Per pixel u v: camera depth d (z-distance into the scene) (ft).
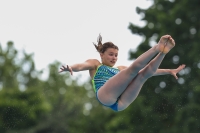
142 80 64.23
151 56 59.88
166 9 263.08
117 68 72.33
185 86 234.99
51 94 528.22
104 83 68.23
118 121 261.24
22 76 484.33
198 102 220.02
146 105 254.27
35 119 352.69
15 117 329.52
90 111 396.16
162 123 247.50
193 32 248.32
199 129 214.07
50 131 446.60
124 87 63.31
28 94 345.51
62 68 62.39
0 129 324.19
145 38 265.54
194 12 238.89
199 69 230.27
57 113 463.83
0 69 470.80
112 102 65.21
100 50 71.92
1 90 337.31
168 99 239.09
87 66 68.18
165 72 70.49
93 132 335.06
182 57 243.81
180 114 222.48
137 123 253.03
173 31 247.70
